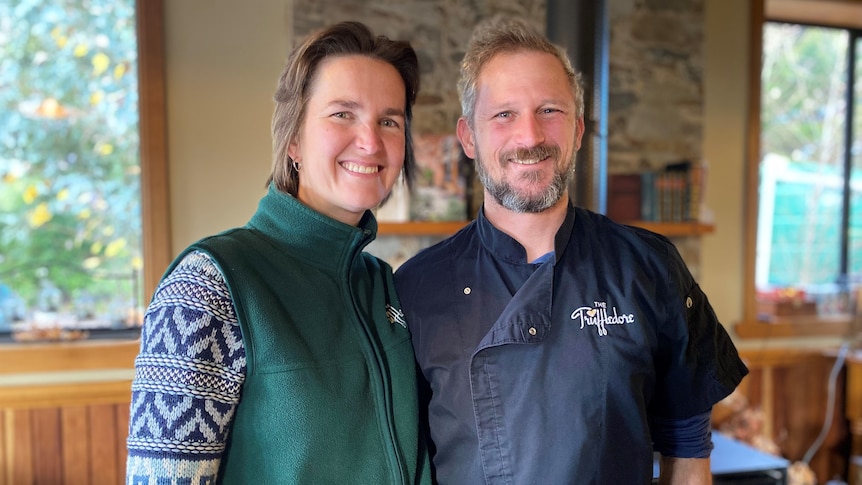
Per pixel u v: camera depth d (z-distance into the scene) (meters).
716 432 2.68
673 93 3.19
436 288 1.24
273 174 1.11
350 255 1.10
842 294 3.61
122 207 2.82
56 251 2.79
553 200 1.16
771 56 3.55
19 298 2.77
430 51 2.90
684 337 1.20
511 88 1.17
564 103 1.18
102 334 2.79
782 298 3.42
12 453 2.63
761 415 3.03
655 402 1.27
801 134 3.59
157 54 2.68
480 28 1.28
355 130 1.07
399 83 1.12
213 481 0.90
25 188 2.75
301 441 0.95
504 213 1.22
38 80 2.74
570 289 1.17
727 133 3.29
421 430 1.18
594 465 1.10
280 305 0.98
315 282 1.05
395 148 1.12
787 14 3.49
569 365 1.12
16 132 2.73
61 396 2.64
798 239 3.62
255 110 2.79
